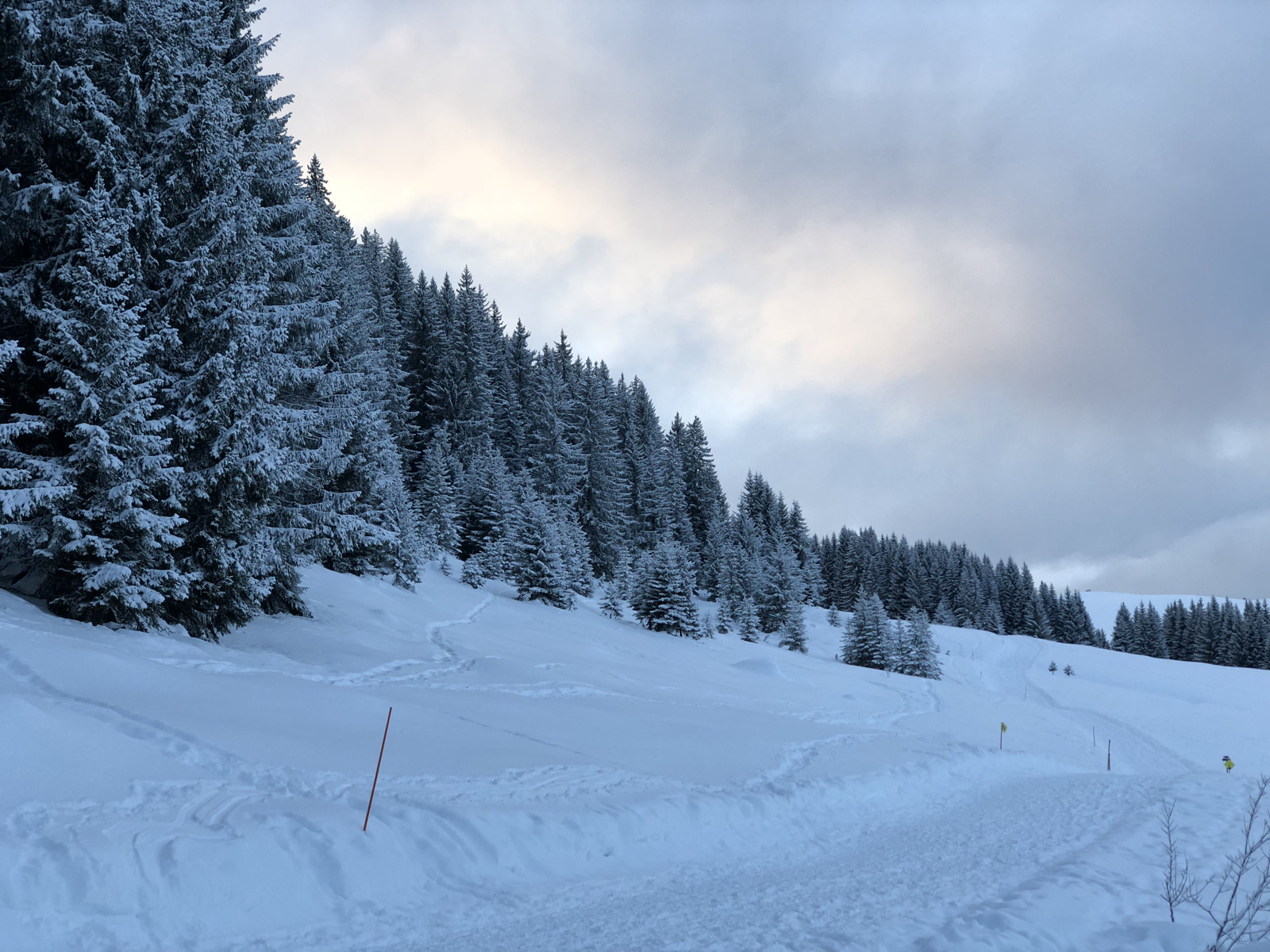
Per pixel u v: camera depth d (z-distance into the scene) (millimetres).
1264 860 9672
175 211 16844
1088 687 61875
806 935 6473
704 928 6668
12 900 5230
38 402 13852
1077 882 8164
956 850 10422
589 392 75812
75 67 14664
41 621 13148
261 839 6676
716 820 10383
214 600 17031
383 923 6285
